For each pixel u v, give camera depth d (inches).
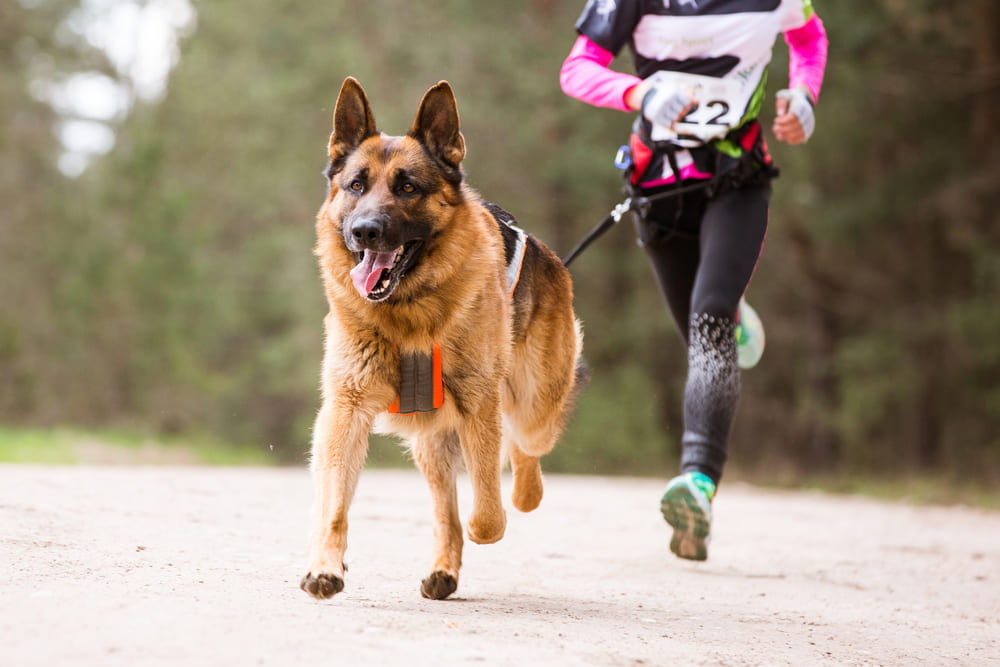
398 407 184.1
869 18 759.1
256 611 143.8
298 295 1047.6
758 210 227.5
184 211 1042.1
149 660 115.4
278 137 1050.1
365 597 173.0
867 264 936.3
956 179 814.5
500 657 129.7
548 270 229.9
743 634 165.8
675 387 1115.3
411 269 182.7
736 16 222.8
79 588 151.2
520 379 222.1
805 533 364.8
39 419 1047.6
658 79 227.6
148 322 1023.6
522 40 924.6
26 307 1083.9
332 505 169.6
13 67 1153.4
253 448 1041.5
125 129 1114.1
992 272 768.3
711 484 212.8
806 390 1033.5
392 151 189.2
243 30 1043.3
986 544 352.5
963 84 800.9
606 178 912.9
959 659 159.9
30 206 1140.5
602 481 676.1
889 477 820.0
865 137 830.5
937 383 909.8
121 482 353.4
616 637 152.3
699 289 220.5
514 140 945.5
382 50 1015.0
